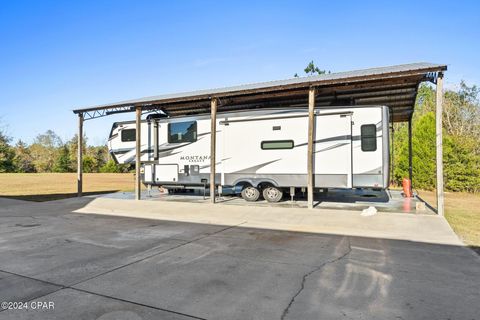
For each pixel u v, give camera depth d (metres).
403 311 3.10
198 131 11.41
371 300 3.35
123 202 10.99
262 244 5.78
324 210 8.77
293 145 9.91
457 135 18.67
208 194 12.92
